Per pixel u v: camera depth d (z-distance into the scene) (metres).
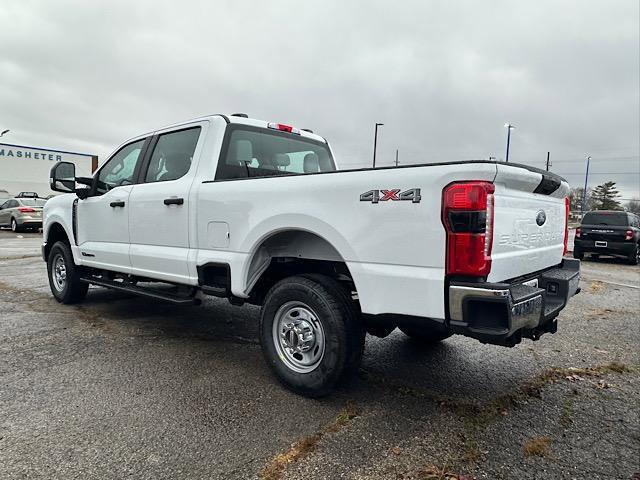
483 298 2.42
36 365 3.77
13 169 34.25
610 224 14.33
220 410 3.02
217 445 2.59
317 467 2.40
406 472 2.38
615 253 13.94
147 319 5.32
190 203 3.94
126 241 4.73
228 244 3.65
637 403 3.30
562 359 4.25
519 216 2.91
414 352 4.35
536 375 3.82
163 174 4.48
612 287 8.92
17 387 3.32
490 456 2.55
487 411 3.11
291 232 3.53
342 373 3.07
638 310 6.62
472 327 2.49
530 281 3.16
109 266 5.00
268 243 3.64
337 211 2.97
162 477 2.29
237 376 3.62
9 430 2.71
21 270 9.16
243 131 4.27
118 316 5.43
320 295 3.10
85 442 2.59
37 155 35.34
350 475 2.34
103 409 3.00
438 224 2.55
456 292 2.49
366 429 2.82
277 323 3.42
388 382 3.58
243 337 4.69
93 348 4.23
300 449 2.57
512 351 4.46
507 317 2.40
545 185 3.18
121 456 2.46
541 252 3.37
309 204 3.11
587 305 6.93
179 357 4.03
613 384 3.66
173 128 4.49
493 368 3.96
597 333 5.23
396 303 2.72
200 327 5.03
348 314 3.08
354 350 3.08
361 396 3.30
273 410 3.04
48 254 6.31
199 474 2.32
